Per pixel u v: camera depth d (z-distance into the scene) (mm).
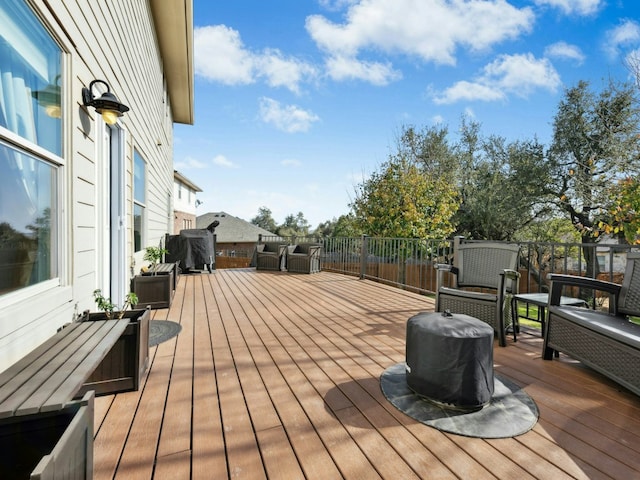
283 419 1797
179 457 1500
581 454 1539
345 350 2812
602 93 11141
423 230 11023
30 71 1872
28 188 1874
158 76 7512
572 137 11664
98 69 2961
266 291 5559
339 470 1431
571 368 2490
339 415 1837
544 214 13023
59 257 2209
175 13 6512
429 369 1940
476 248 3551
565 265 3812
